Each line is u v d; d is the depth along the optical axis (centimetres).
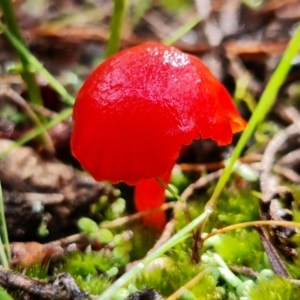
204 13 17
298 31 9
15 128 14
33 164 12
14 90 14
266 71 15
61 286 10
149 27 18
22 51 12
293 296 10
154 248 11
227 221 12
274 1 18
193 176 13
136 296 10
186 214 11
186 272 11
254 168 13
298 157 13
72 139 11
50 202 12
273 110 14
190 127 10
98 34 16
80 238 12
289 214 11
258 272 11
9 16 12
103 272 11
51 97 15
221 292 10
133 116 10
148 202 12
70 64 16
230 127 11
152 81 10
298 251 11
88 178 12
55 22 17
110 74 10
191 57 11
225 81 15
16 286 10
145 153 10
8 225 12
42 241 12
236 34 16
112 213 12
